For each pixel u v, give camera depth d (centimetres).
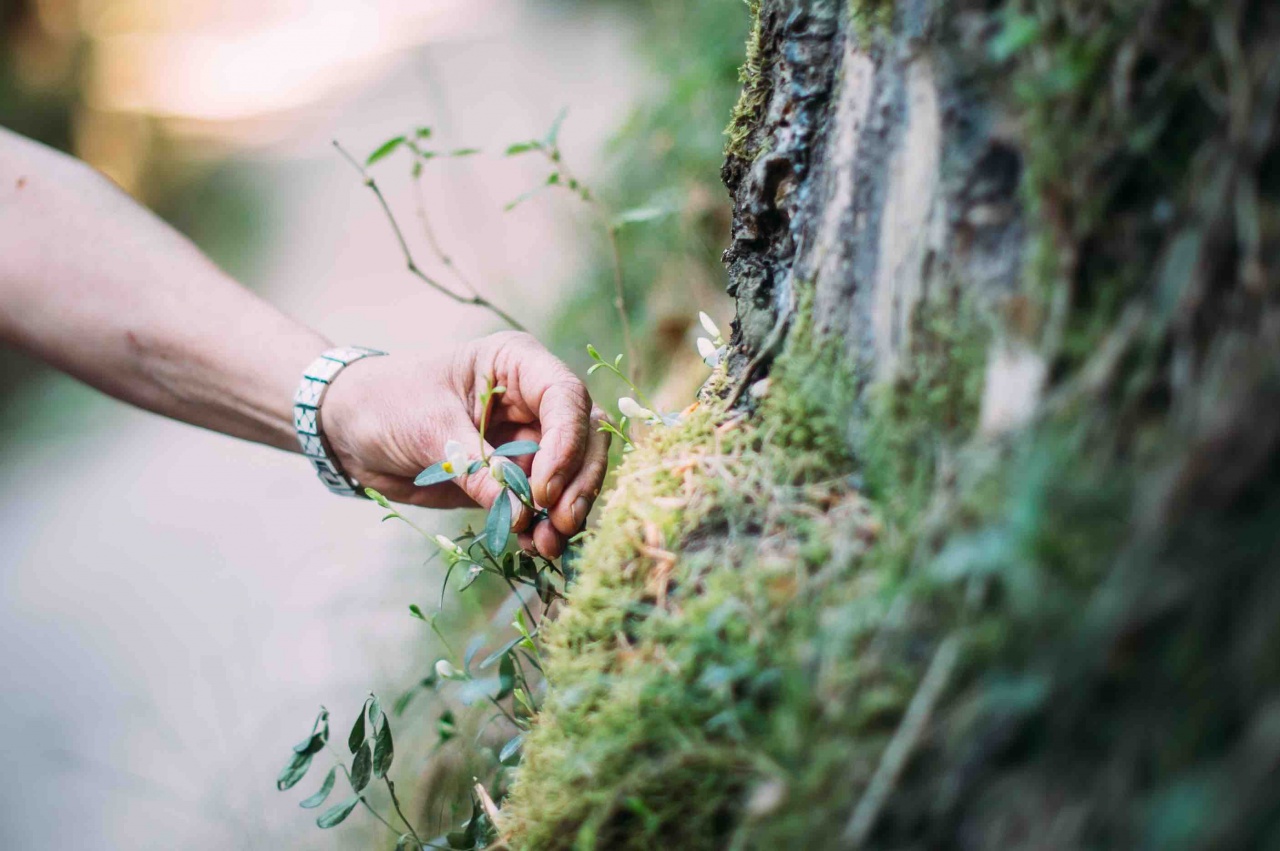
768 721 65
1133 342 60
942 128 67
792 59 74
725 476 73
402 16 730
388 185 415
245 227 434
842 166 72
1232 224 58
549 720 72
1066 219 64
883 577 64
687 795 67
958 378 67
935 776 58
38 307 93
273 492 239
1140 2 63
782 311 75
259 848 121
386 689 121
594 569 73
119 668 183
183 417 94
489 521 77
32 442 312
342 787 122
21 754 165
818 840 60
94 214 95
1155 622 52
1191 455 52
